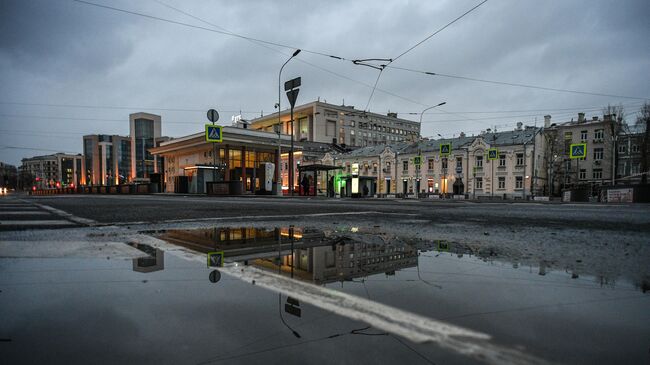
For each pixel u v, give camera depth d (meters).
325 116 72.56
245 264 1.88
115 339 0.92
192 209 7.30
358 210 7.25
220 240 2.82
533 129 41.66
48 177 147.12
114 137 113.25
